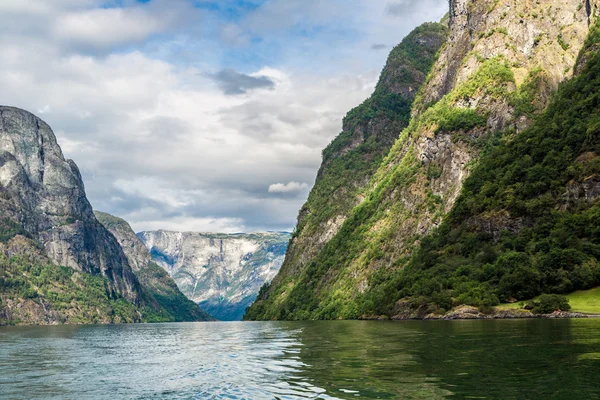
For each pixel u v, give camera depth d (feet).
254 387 108.27
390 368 119.55
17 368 166.30
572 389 84.48
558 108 467.93
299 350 180.24
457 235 450.71
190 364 161.79
